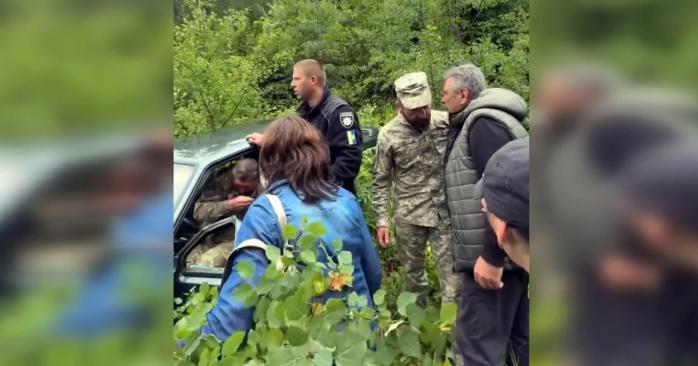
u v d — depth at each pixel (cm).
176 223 264
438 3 711
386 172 355
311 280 134
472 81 265
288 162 169
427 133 342
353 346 119
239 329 133
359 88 767
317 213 162
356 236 170
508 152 150
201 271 258
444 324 128
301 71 347
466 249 223
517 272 191
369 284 179
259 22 771
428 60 677
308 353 115
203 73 611
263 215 159
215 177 289
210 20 685
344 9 820
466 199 229
